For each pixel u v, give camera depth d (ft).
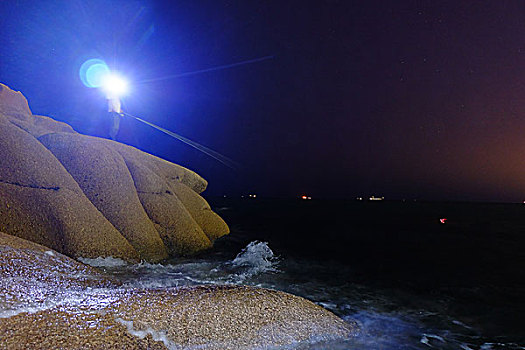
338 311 20.40
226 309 14.42
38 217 21.56
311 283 26.86
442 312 20.94
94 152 28.94
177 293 15.90
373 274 31.17
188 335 12.13
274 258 36.47
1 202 20.52
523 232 70.38
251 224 75.92
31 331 10.59
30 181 22.68
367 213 138.10
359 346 14.42
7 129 24.03
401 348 15.25
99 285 17.62
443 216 125.80
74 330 11.11
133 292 15.80
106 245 23.59
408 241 55.01
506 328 18.38
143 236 27.20
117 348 10.53
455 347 15.79
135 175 31.68
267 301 15.85
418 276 30.86
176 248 30.37
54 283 15.76
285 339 13.32
